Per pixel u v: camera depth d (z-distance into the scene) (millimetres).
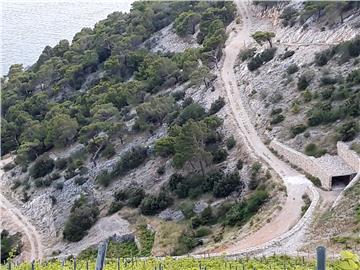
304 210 56625
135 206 82062
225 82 103562
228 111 92125
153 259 41625
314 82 85000
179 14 153125
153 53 137625
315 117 75812
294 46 100250
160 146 87250
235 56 114250
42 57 166500
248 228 57406
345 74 81875
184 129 79125
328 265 35594
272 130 80438
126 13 177375
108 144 102750
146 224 75438
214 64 112875
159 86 117375
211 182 75312
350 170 62562
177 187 78750
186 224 69750
